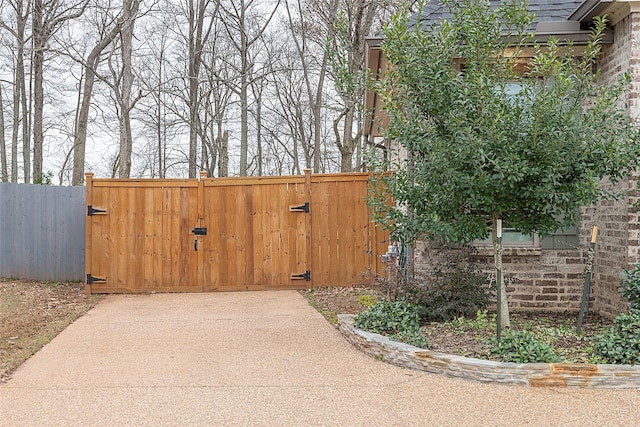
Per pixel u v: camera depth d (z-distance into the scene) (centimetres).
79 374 607
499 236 659
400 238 725
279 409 499
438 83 677
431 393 534
